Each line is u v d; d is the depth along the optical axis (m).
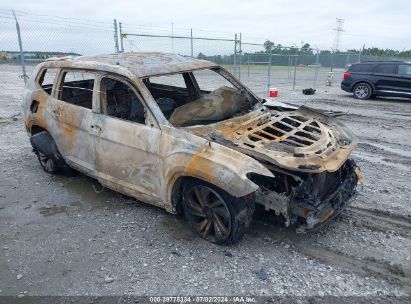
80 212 4.56
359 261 3.61
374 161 6.57
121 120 4.18
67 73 4.92
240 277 3.36
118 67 4.25
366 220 4.38
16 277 3.38
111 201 4.84
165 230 4.12
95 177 4.68
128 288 3.23
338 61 24.66
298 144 3.82
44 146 5.20
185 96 5.73
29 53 10.70
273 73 23.95
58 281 3.33
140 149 3.98
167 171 3.76
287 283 3.28
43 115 5.15
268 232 4.09
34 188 5.23
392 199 4.93
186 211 3.96
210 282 3.29
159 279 3.34
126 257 3.66
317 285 3.26
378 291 3.20
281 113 4.78
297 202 3.55
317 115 4.75
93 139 4.46
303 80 22.97
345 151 3.96
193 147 3.60
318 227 3.70
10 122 9.04
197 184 3.71
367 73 14.17
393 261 3.61
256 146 3.66
